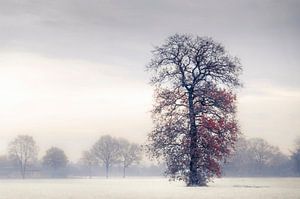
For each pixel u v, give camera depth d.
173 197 34.38
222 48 54.59
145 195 37.44
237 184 70.31
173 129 52.91
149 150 54.09
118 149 166.62
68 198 34.41
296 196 35.03
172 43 55.00
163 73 54.69
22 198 34.91
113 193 41.19
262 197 33.75
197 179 54.16
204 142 52.06
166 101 53.91
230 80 54.03
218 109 53.41
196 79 54.38
